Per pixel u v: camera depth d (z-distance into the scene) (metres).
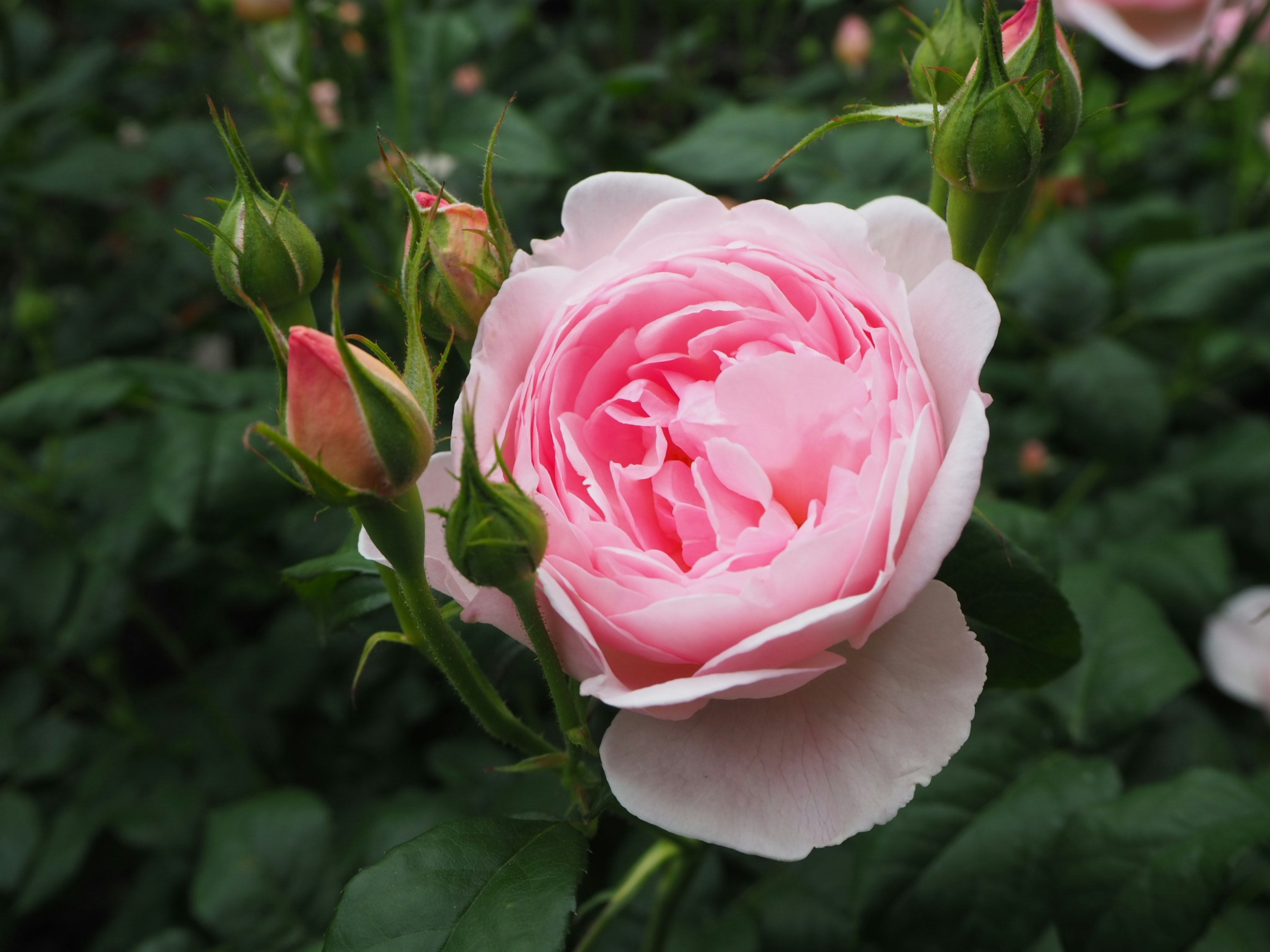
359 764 0.57
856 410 0.19
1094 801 0.30
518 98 0.59
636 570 0.19
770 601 0.18
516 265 0.22
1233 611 0.45
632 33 0.68
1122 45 0.38
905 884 0.30
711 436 0.20
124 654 0.75
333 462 0.18
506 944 0.19
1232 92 0.59
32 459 0.65
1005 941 0.29
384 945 0.19
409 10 0.58
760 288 0.20
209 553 0.58
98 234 0.72
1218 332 0.57
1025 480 0.53
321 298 0.54
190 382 0.45
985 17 0.20
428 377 0.19
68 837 0.51
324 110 0.56
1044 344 0.48
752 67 0.69
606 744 0.19
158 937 0.42
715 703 0.19
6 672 0.59
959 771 0.31
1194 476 0.52
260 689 0.56
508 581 0.18
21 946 0.67
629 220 0.22
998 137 0.20
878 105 0.22
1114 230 0.56
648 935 0.32
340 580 0.28
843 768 0.19
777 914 0.38
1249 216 0.63
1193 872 0.27
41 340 0.59
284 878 0.38
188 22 0.73
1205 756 0.40
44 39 0.68
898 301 0.20
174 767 0.59
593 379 0.21
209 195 0.55
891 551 0.17
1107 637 0.33
